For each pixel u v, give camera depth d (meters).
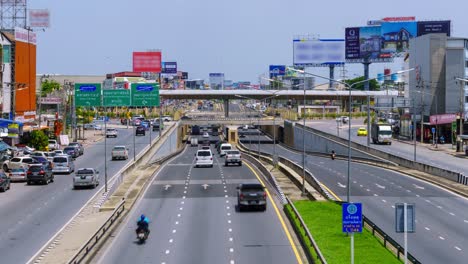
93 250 36.91
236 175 79.81
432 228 44.44
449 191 64.06
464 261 34.19
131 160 100.19
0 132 96.19
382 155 96.62
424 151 113.12
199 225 45.81
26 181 72.56
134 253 36.81
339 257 33.28
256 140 185.25
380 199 58.41
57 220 47.34
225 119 182.88
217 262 34.34
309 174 66.94
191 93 195.38
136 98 112.25
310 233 39.09
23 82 114.06
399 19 197.38
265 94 195.88
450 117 125.00
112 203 54.19
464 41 134.00
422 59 140.62
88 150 119.75
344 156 110.38
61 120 143.38
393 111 182.12
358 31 197.38
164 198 59.75
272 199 58.66
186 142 178.12
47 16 131.12
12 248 37.78
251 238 41.09
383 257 33.25
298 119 186.88
